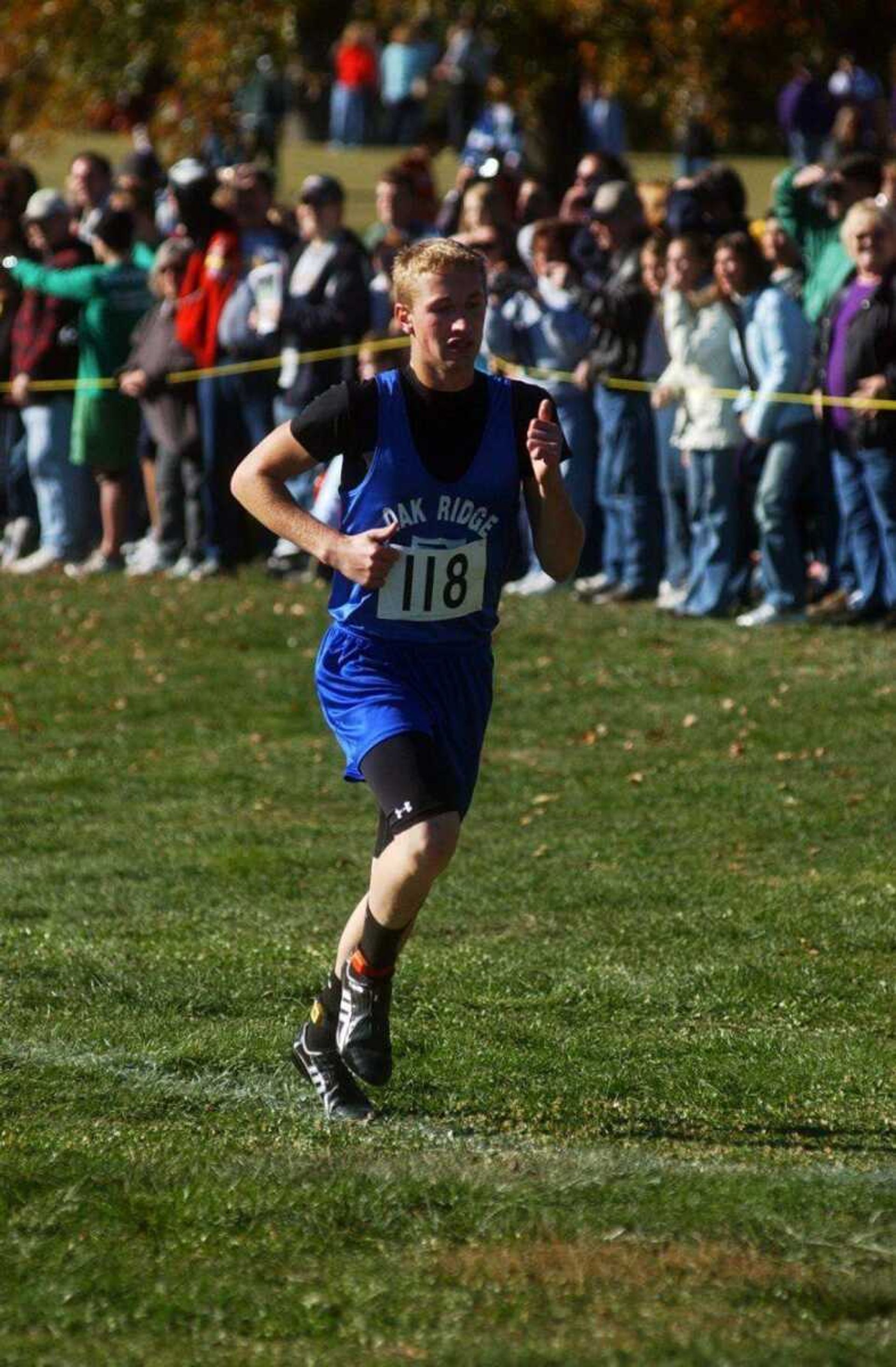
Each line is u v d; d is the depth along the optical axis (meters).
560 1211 12.33
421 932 20.25
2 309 40.16
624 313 33.88
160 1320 10.75
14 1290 11.16
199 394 37.72
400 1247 11.85
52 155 60.06
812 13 46.00
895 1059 16.38
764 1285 11.04
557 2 44.34
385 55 92.81
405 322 13.77
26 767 27.42
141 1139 14.03
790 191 35.47
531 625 34.19
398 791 13.62
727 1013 17.69
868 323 31.09
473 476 13.88
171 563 39.62
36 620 36.06
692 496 33.81
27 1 50.12
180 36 48.72
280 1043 16.62
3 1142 13.88
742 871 22.06
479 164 38.19
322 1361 10.17
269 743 28.62
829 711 28.66
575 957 19.22
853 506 32.53
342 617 14.23
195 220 37.31
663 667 31.34
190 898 21.42
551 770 26.56
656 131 55.19
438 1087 15.62
